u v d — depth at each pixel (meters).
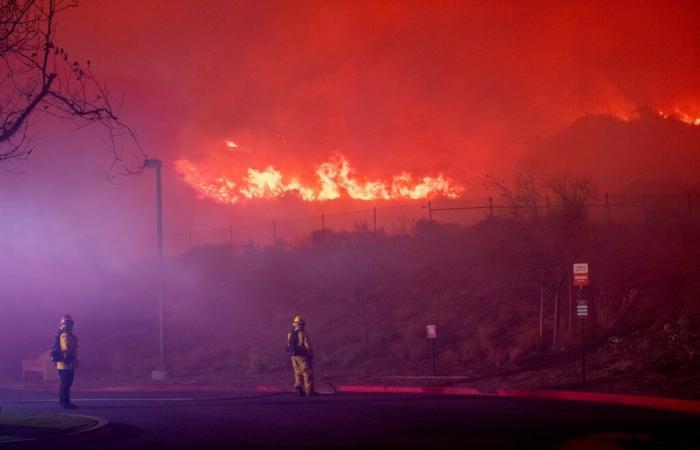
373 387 22.06
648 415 15.23
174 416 16.92
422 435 13.07
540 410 16.23
